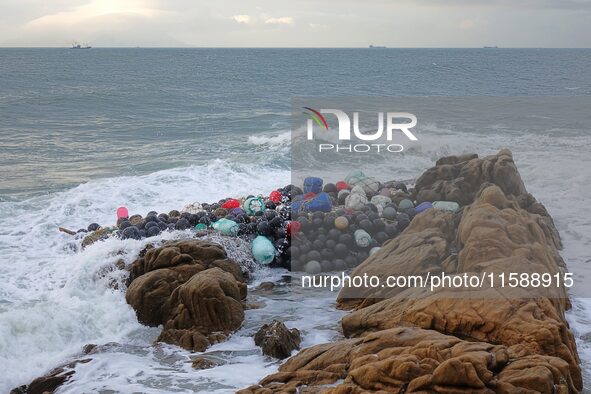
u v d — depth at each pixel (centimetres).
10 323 696
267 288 849
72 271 866
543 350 576
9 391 624
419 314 634
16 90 4028
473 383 485
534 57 10719
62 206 1236
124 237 925
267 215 962
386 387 506
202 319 713
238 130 2373
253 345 691
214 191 1347
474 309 619
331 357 585
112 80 5353
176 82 5150
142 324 745
